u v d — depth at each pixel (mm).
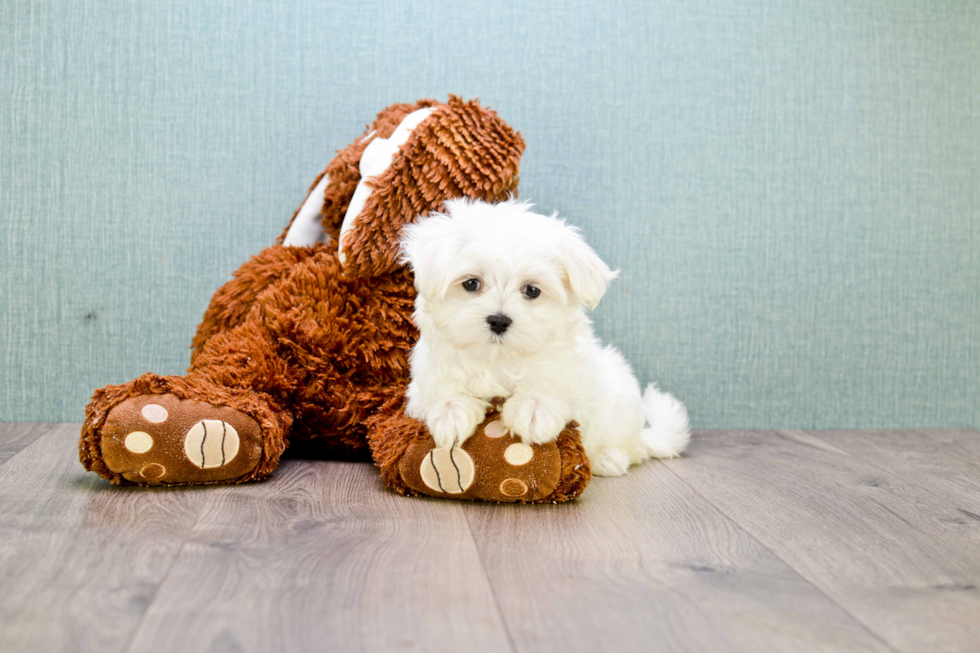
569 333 1377
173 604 873
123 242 1952
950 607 929
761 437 1996
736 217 2059
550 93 1998
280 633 811
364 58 1968
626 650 797
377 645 792
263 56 1950
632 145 2023
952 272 2109
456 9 1973
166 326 1976
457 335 1270
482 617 864
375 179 1569
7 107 1913
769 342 2088
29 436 1781
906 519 1297
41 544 1057
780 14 2041
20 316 1947
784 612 902
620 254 2039
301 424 1584
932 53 2086
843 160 2078
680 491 1447
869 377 2111
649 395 1841
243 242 1977
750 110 2045
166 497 1303
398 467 1335
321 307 1579
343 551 1062
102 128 1932
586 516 1272
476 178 1549
